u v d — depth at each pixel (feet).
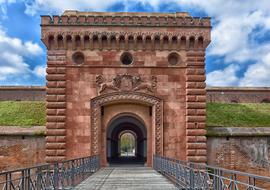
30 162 121.60
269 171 124.98
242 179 122.31
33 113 140.87
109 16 123.13
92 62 123.24
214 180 52.47
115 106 126.93
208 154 123.65
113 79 123.13
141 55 124.16
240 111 150.41
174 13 131.85
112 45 123.85
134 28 123.24
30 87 192.85
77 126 121.80
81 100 122.52
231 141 124.77
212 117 143.84
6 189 42.83
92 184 80.53
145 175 99.30
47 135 120.06
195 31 123.65
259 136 125.80
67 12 132.16
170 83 123.95
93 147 121.80
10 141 122.42
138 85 123.34
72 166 78.28
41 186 56.08
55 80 122.01
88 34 122.42
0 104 150.92
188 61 123.65
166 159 97.66
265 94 202.08
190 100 122.62
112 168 121.60
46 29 121.70
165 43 124.36
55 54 122.62
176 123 123.34
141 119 131.64
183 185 74.54
